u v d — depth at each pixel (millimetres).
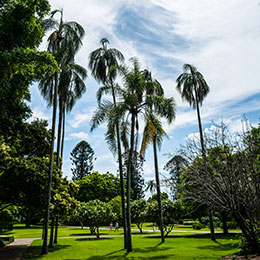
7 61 8289
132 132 14359
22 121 15875
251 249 9211
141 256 11508
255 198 8133
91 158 65312
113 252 13195
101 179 50031
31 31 10523
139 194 65375
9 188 13852
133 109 14312
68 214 17375
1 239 19031
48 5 11695
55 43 15602
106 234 27641
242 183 8391
